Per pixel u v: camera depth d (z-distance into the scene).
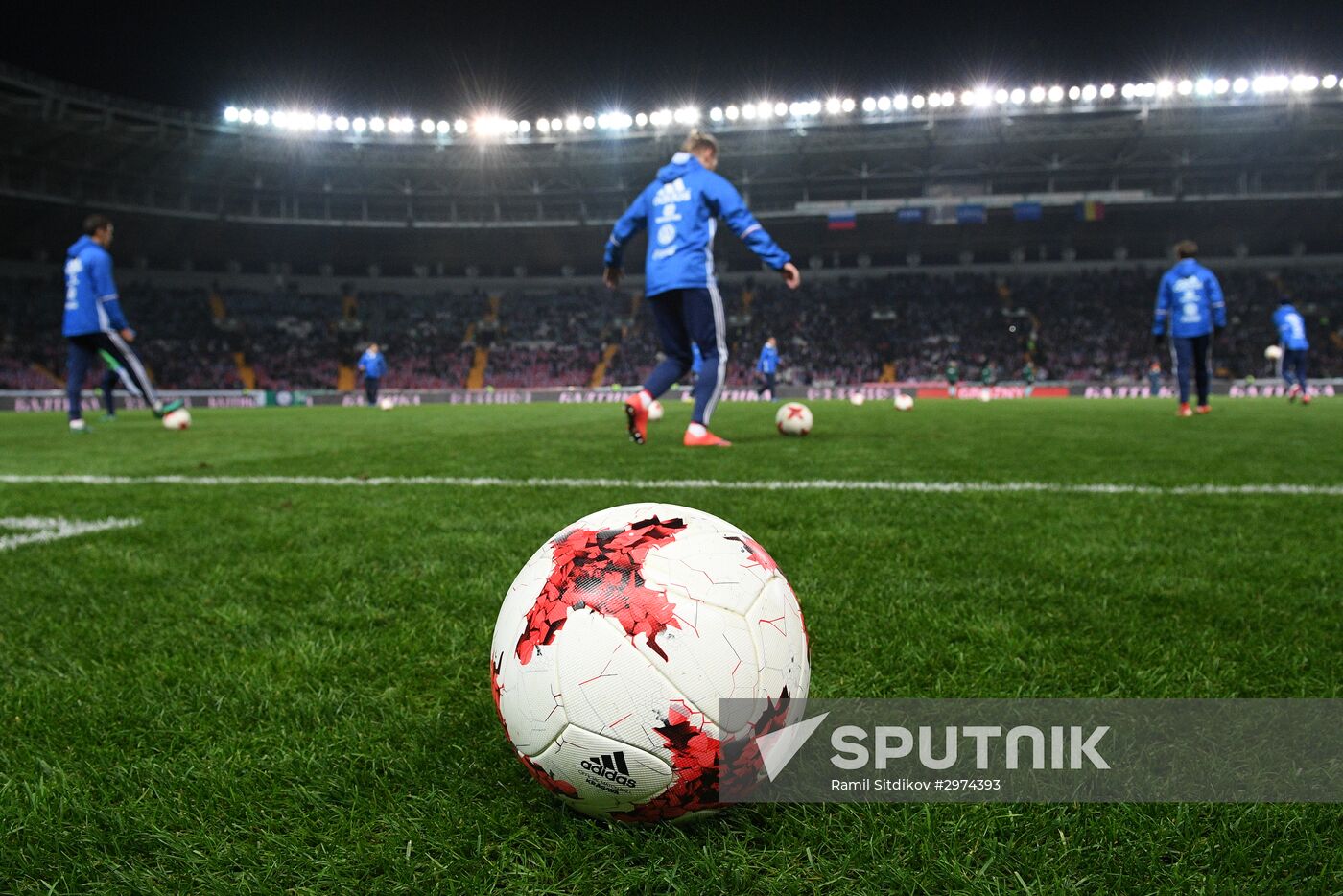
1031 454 6.69
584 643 1.19
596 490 4.72
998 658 1.92
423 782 1.40
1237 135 35.50
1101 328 39.53
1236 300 39.28
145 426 12.34
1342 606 2.33
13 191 31.98
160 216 36.09
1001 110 35.81
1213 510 3.89
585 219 41.75
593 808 1.25
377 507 4.23
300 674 1.90
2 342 34.34
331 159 38.06
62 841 1.27
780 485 4.79
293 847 1.23
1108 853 1.18
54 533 3.56
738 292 44.22
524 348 42.88
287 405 32.31
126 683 1.88
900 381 38.50
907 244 42.62
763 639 1.23
